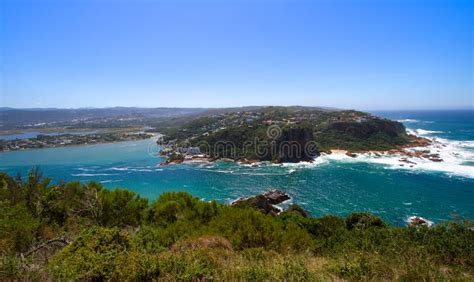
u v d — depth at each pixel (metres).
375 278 7.35
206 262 7.97
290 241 14.62
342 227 23.98
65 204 22.56
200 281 6.99
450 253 10.15
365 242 12.56
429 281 7.25
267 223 15.98
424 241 11.92
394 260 8.36
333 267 8.42
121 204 23.27
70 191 24.83
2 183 27.31
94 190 23.41
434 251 10.39
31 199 22.20
